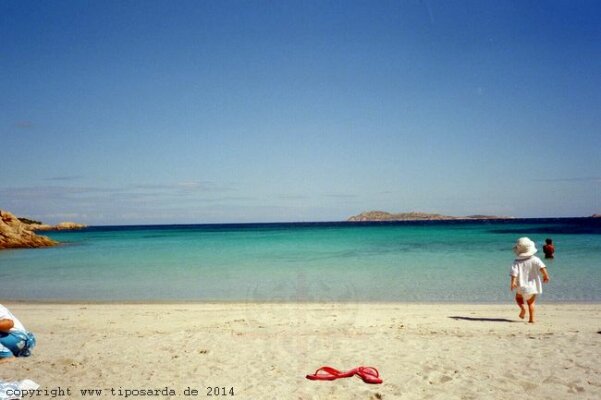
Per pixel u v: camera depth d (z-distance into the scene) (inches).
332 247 1397.6
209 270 875.4
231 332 374.6
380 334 358.0
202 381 249.9
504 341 327.9
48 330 411.8
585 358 277.1
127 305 554.3
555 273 732.7
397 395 222.8
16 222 1704.0
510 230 2442.2
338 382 243.0
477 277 729.0
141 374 264.4
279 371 264.4
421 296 583.2
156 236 2536.9
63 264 1032.2
